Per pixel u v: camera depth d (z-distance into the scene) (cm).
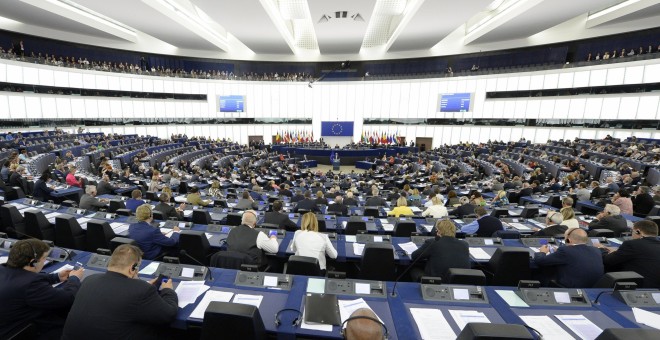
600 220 559
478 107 2752
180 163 1603
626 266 356
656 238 348
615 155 1585
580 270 336
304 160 2506
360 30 2248
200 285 290
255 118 3234
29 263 249
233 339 213
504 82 2589
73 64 2214
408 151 2689
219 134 3161
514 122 2562
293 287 293
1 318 236
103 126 2431
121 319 212
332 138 3288
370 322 164
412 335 232
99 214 554
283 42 2570
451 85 2864
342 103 3231
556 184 1051
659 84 1794
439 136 2986
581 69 2148
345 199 848
